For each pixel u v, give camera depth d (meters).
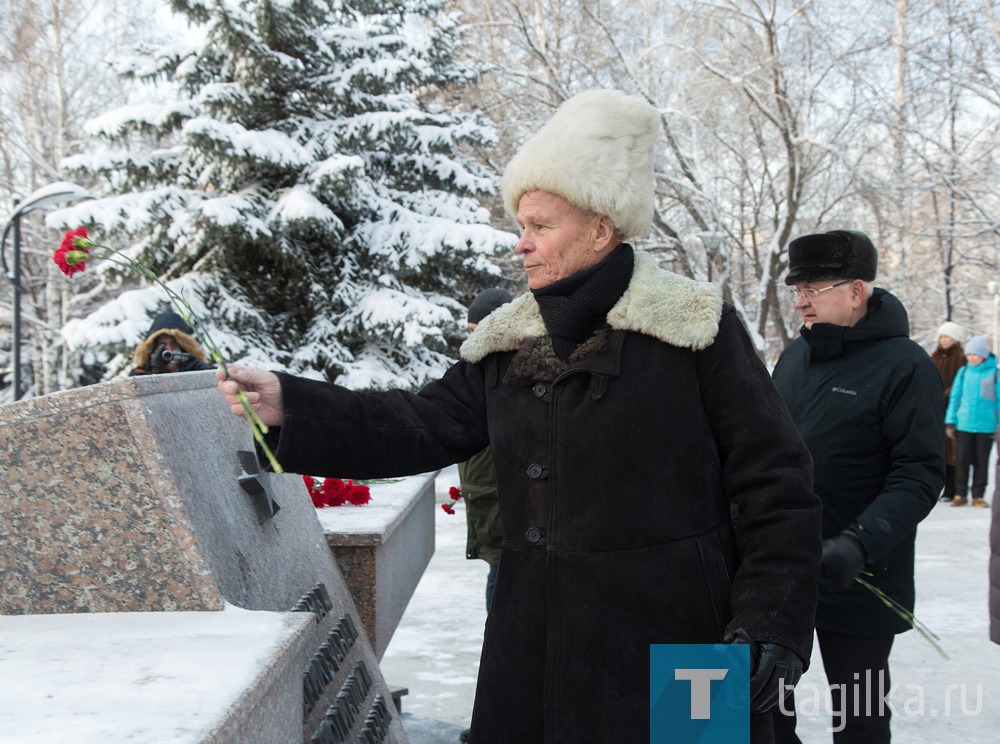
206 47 11.63
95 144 18.23
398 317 11.59
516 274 18.09
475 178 13.64
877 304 2.58
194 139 10.66
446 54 14.12
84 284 19.16
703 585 1.54
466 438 1.77
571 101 1.68
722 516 1.62
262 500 1.89
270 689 1.25
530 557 1.61
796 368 2.71
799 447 1.55
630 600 1.52
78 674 1.16
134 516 1.43
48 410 1.44
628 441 1.55
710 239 13.11
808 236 2.63
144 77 12.51
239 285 11.88
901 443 2.37
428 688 4.04
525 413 1.64
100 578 1.43
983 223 15.39
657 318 1.58
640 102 1.66
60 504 1.44
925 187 15.40
